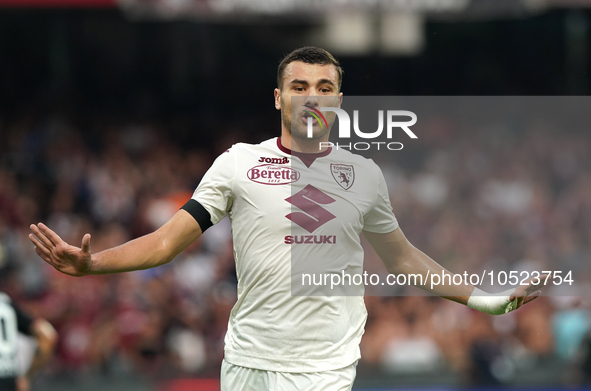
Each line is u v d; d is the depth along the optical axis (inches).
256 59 1787.6
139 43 1763.0
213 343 1037.8
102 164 1465.3
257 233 340.5
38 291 1059.3
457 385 898.1
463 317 948.0
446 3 1314.0
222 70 1788.9
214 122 1743.4
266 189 341.7
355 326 354.9
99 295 1040.2
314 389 335.6
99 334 1007.6
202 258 1148.5
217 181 343.3
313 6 1332.4
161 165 1525.6
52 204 1336.1
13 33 1711.4
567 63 1717.5
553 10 1599.4
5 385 500.7
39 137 1553.9
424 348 932.0
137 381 947.3
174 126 1708.9
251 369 343.6
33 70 1732.3
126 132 1653.5
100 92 1755.7
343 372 344.2
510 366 911.7
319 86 351.3
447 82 1727.4
